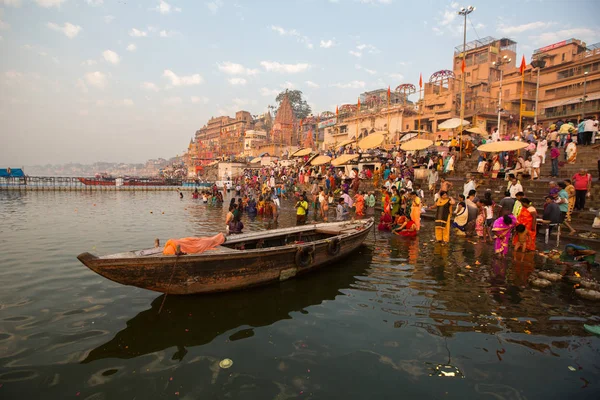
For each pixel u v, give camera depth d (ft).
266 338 15.20
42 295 19.85
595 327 15.79
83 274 23.75
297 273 23.04
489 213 36.68
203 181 181.57
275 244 27.27
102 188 141.90
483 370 12.80
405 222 38.19
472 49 157.58
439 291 20.83
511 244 33.27
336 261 27.20
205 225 48.37
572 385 11.94
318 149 177.58
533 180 49.85
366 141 81.00
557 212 32.58
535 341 14.88
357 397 11.36
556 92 140.56
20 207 71.20
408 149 69.00
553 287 21.34
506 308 18.28
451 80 139.85
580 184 39.86
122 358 13.53
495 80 152.05
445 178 66.85
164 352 14.02
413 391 11.65
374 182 75.25
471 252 30.35
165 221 52.31
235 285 19.88
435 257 28.73
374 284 22.13
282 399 11.26
